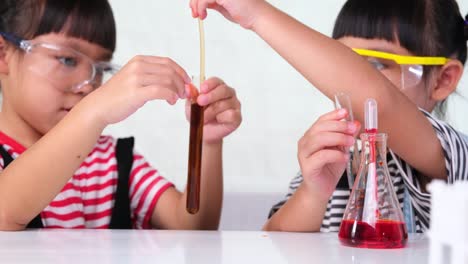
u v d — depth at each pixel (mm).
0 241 943
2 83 1381
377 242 890
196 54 2078
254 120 2064
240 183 2025
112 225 1382
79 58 1352
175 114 2041
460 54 1445
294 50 1024
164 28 2074
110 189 1404
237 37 2070
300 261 820
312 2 2109
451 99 1933
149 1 2064
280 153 2061
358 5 1389
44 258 829
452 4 1434
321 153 1030
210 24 2066
